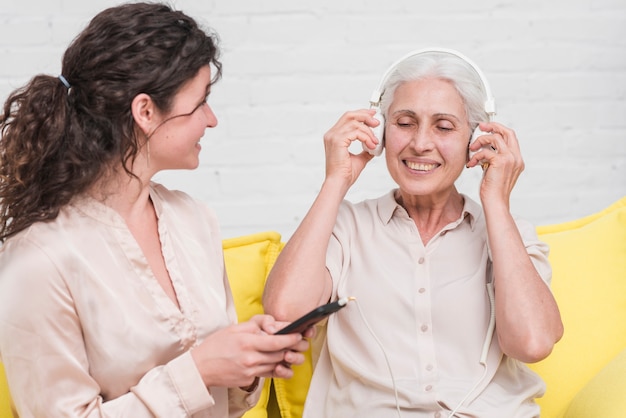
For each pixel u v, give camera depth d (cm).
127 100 122
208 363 125
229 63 237
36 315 120
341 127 164
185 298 134
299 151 241
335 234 167
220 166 239
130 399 123
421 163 159
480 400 152
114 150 124
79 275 123
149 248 135
